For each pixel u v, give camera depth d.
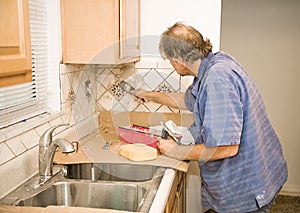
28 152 1.51
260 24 3.47
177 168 1.60
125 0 1.84
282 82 3.54
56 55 1.83
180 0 2.18
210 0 2.15
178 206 1.84
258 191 1.73
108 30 1.81
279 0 3.40
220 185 1.78
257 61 3.54
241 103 1.61
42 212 1.11
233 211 1.82
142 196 1.43
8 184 1.36
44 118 1.68
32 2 1.65
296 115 3.56
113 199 1.48
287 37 3.45
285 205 3.34
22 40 0.88
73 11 1.81
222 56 1.75
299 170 3.62
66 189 1.47
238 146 1.64
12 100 1.51
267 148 1.84
